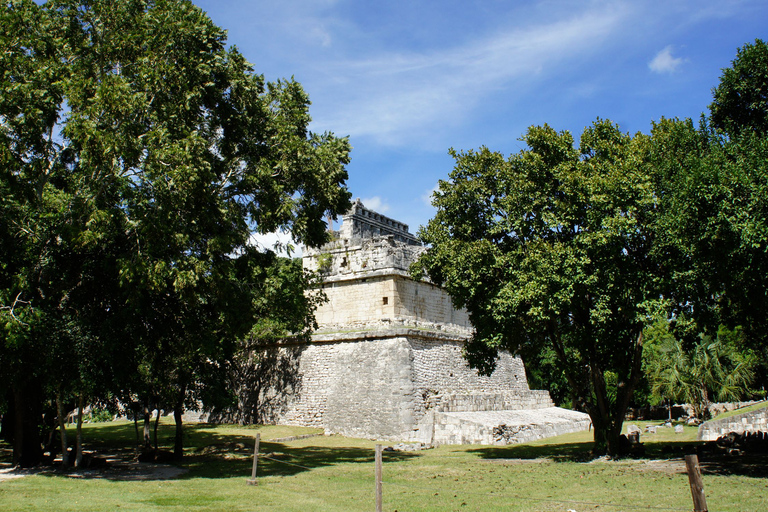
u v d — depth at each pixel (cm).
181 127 1548
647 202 1595
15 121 1398
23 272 1416
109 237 1479
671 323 1756
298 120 1898
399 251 3091
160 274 1420
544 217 1808
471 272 1906
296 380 3109
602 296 1670
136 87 1577
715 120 1670
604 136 1916
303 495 1253
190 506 1109
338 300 3188
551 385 4478
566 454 2033
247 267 1881
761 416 2395
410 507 1095
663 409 4222
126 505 1113
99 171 1469
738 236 1277
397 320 2986
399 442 2495
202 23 1648
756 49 1521
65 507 1086
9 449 2206
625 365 1917
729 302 1647
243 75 1800
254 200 1838
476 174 2052
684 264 1541
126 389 1722
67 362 1452
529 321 1933
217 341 1927
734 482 1236
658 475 1406
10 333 1255
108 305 1652
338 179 1967
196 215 1557
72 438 2697
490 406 3173
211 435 2769
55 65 1478
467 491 1268
